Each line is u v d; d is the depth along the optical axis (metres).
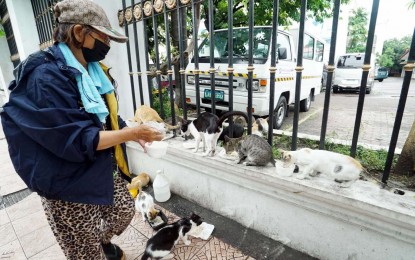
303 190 1.74
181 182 2.76
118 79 3.11
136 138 1.25
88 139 1.10
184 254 2.03
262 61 4.12
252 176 1.99
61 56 1.19
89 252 1.51
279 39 4.64
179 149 2.49
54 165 1.16
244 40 4.61
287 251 2.01
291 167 1.82
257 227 2.21
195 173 2.55
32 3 4.41
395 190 1.60
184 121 2.67
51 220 1.41
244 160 2.12
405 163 1.90
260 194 2.08
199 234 2.19
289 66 4.89
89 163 1.26
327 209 1.72
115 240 2.22
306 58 6.25
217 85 4.56
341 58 11.18
